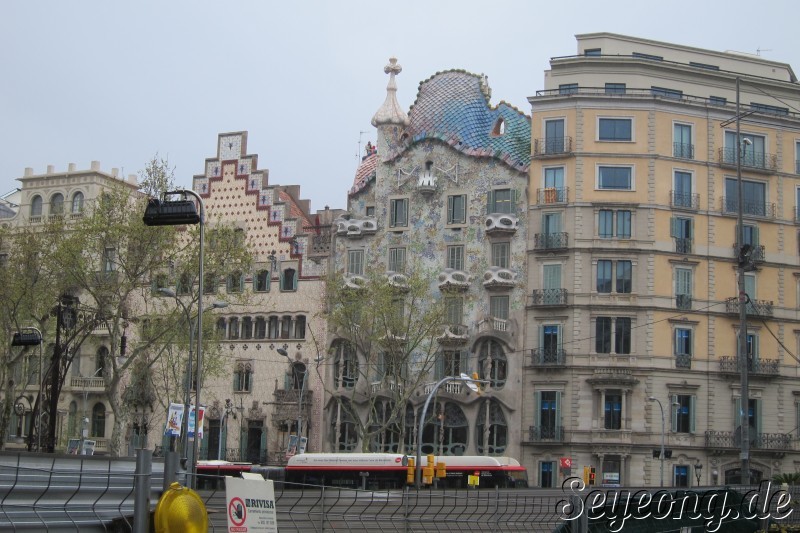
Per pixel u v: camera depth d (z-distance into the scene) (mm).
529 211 88562
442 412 86938
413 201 93250
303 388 93062
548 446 84812
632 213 86875
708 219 88312
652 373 84938
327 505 22766
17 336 56906
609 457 83812
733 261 88438
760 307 88062
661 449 82688
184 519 15242
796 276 90188
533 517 29391
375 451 89000
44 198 103625
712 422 85750
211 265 72125
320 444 91625
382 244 93625
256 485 16953
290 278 95938
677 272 87000
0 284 73312
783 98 92125
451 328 87938
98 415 98250
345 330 90062
